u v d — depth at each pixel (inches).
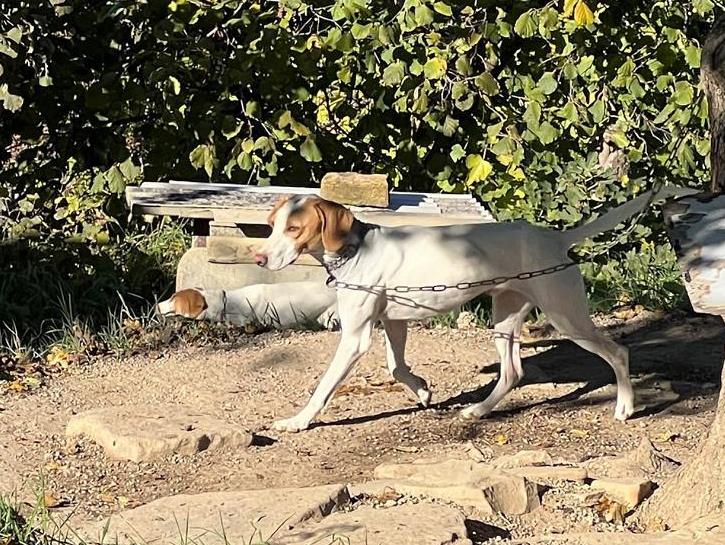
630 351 315.9
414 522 231.5
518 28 334.6
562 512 242.8
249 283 325.7
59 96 340.5
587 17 322.3
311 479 258.7
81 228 355.9
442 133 351.9
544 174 361.1
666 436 272.7
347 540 227.5
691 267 224.5
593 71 355.9
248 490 252.5
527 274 273.0
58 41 338.6
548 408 285.6
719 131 238.2
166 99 334.6
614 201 360.2
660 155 371.2
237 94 346.0
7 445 270.4
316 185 354.0
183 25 334.6
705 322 332.5
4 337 311.1
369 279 271.3
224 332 320.5
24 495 254.5
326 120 363.6
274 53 337.1
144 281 342.3
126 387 294.8
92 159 346.3
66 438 272.7
